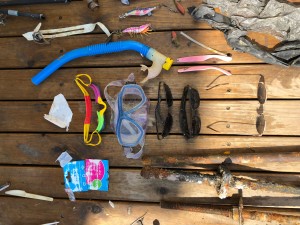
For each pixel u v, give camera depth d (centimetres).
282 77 56
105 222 60
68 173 60
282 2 54
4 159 63
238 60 57
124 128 58
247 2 56
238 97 57
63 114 61
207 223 57
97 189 60
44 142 62
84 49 60
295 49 55
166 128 58
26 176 62
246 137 56
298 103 55
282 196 55
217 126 57
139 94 59
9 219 62
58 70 62
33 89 62
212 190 57
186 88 58
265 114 56
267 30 56
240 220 52
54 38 63
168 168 58
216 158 55
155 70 58
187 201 58
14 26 64
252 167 56
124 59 60
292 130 55
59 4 63
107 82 60
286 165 55
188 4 59
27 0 63
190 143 58
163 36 60
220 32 58
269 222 54
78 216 60
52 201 61
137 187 59
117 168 59
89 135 60
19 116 63
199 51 59
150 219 58
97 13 62
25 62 63
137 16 61
